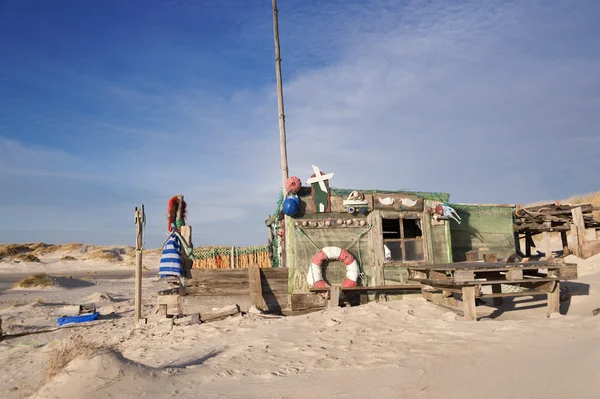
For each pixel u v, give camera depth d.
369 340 7.52
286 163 14.93
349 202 13.60
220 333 10.14
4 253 64.81
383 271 13.57
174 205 12.96
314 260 13.21
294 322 9.80
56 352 6.81
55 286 29.52
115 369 5.82
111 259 63.53
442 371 5.41
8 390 7.92
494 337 6.76
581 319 7.43
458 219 14.67
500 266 9.49
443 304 11.39
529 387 4.52
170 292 13.18
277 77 15.38
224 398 5.23
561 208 17.77
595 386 4.19
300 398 5.04
